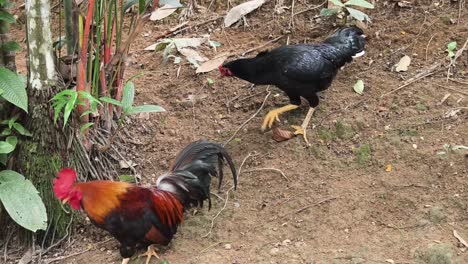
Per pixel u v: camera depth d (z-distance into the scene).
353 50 5.01
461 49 5.29
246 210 4.42
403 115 4.87
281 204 4.41
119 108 4.98
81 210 4.44
